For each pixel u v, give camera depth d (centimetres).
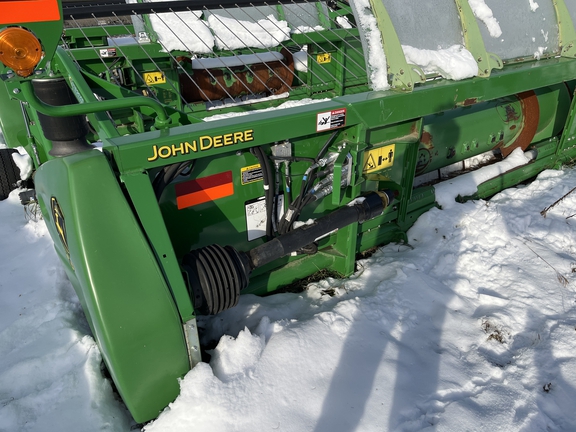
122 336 175
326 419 190
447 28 284
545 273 292
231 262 206
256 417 187
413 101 253
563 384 211
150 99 186
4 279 323
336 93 618
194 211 225
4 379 231
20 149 495
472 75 278
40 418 209
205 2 283
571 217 359
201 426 186
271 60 541
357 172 258
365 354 224
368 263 310
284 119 208
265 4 304
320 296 274
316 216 282
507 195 394
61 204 175
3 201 446
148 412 199
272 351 214
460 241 326
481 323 254
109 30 563
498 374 220
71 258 186
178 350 193
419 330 248
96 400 216
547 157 443
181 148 183
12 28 142
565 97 441
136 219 179
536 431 191
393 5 259
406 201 324
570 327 243
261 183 242
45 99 210
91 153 173
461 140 381
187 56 497
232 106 537
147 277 176
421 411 198
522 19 328
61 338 257
